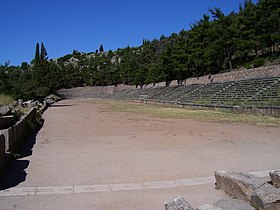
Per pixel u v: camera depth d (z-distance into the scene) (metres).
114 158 13.76
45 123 31.05
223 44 64.06
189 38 75.88
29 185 9.60
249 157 13.52
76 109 57.75
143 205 7.81
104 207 7.69
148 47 143.25
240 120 31.67
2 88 53.12
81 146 17.11
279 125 26.81
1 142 11.20
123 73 122.94
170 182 9.88
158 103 73.69
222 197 8.27
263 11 58.94
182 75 80.44
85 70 140.25
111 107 64.44
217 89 56.38
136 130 24.73
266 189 7.02
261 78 47.66
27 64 153.62
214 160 13.03
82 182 9.95
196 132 22.92
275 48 70.25
